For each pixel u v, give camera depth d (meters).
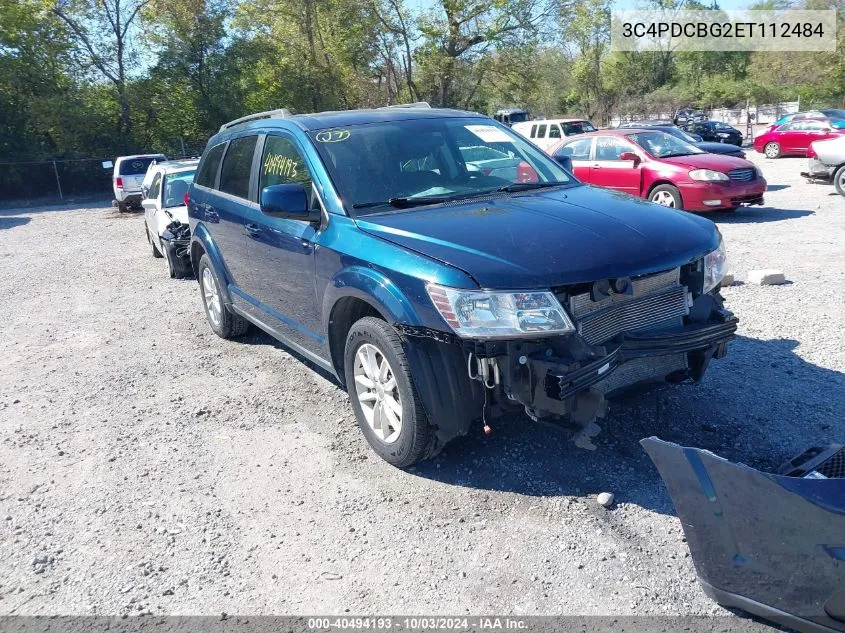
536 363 3.50
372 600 3.17
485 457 4.29
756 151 26.62
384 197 4.57
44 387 6.19
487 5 37.19
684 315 4.02
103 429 5.17
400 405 4.04
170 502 4.09
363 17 37.91
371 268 4.02
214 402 5.53
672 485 3.11
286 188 4.48
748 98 49.59
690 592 3.10
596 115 60.84
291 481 4.24
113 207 26.34
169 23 36.31
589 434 4.43
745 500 2.87
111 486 4.32
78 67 35.12
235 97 37.59
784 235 10.73
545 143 26.11
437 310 3.61
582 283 3.54
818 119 24.66
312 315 4.84
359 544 3.58
